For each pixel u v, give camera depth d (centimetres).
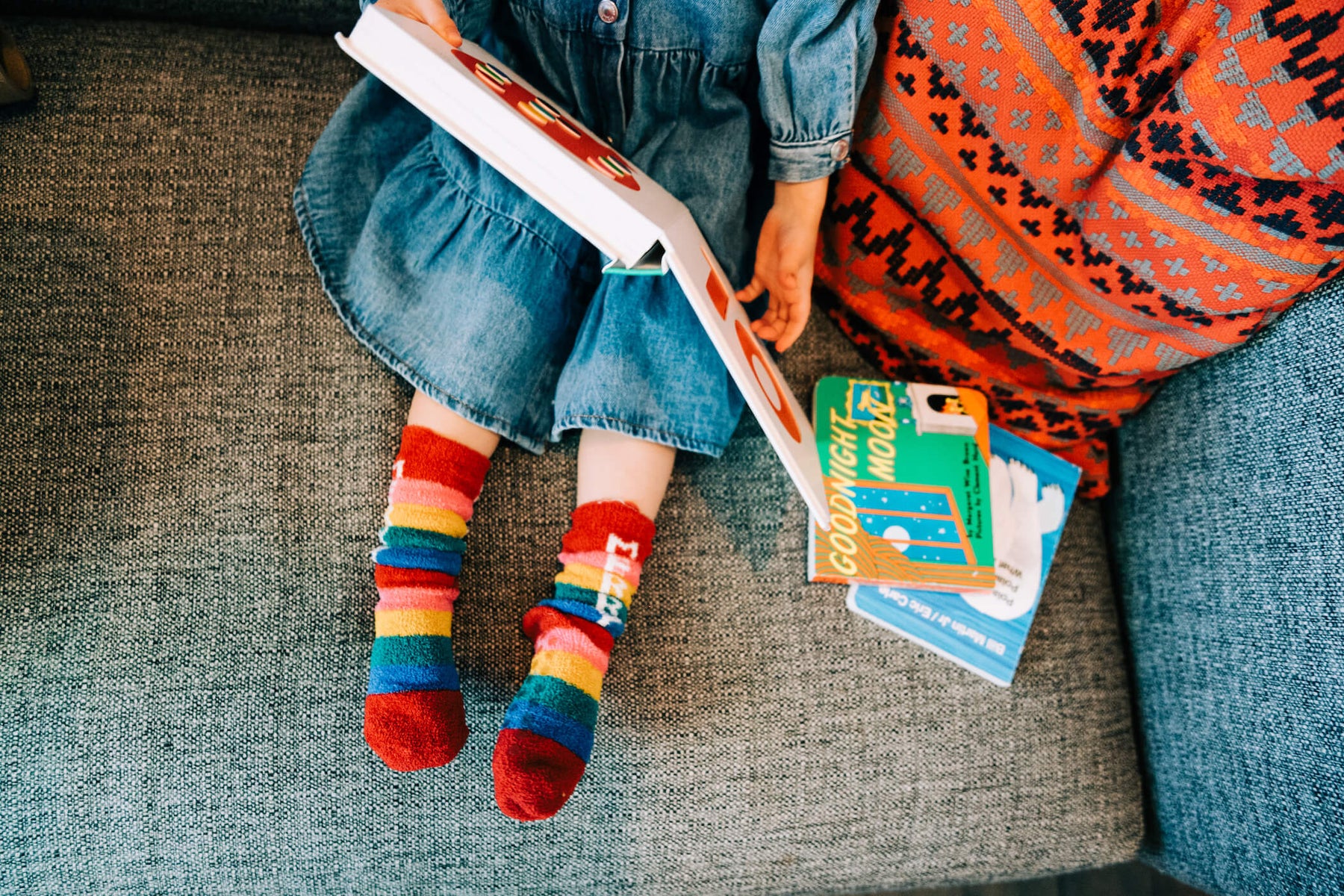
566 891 69
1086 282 69
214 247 73
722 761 70
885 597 76
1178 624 75
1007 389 81
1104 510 85
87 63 75
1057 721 76
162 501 67
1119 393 78
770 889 72
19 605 63
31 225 70
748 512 76
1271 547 67
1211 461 72
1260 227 60
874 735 73
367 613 68
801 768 71
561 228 69
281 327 72
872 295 81
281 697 65
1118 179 63
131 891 63
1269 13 54
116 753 63
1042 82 63
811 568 75
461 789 67
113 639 64
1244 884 68
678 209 64
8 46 70
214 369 70
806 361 83
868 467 78
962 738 74
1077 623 79
